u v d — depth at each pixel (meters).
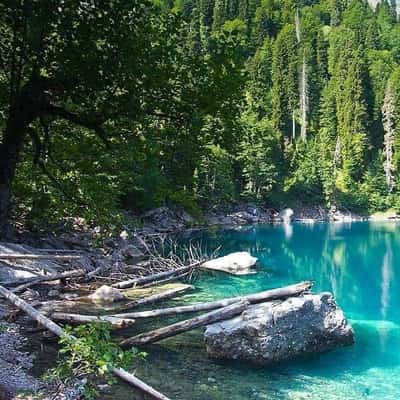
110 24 10.52
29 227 19.53
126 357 5.02
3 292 8.99
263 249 27.88
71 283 13.82
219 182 51.75
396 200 67.50
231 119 11.23
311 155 70.25
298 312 9.00
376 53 104.31
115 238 22.92
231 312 9.11
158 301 12.70
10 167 11.27
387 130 72.81
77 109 13.09
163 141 11.89
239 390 7.15
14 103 11.27
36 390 5.96
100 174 17.59
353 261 24.06
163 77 10.82
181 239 31.41
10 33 11.70
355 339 10.24
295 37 99.00
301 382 7.65
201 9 114.38
